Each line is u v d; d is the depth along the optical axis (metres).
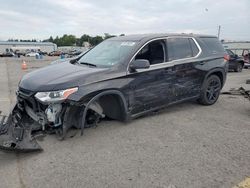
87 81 4.70
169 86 5.95
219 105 7.23
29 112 4.88
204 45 6.88
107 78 4.91
